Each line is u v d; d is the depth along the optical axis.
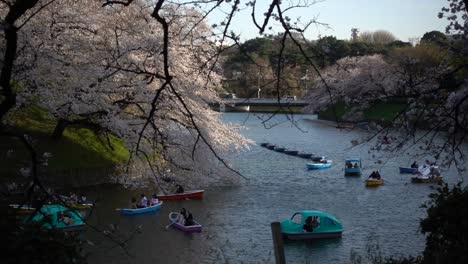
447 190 12.12
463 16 11.81
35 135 36.84
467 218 11.20
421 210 33.75
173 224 29.27
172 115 23.83
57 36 24.41
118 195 35.25
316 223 28.19
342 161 58.03
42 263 7.46
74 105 23.41
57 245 7.70
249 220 31.14
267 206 34.94
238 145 36.16
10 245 7.32
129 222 29.84
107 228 27.98
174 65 24.38
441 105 11.42
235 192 39.41
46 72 24.05
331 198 37.97
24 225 7.77
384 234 28.20
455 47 12.20
